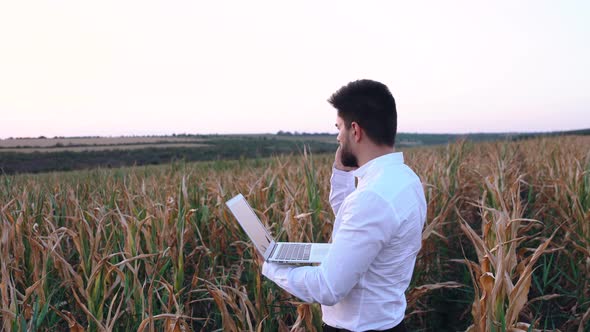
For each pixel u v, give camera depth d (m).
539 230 4.79
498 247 2.49
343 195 2.09
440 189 5.10
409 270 1.66
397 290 1.63
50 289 3.18
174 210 4.03
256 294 2.82
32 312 2.61
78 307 3.13
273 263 1.72
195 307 3.64
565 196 4.58
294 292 1.59
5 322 2.24
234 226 3.95
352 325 1.63
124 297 2.86
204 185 5.75
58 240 2.86
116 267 2.63
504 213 2.94
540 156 8.40
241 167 10.95
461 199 5.53
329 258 1.52
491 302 2.26
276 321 3.11
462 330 3.79
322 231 3.83
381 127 1.60
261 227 1.90
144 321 2.12
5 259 2.84
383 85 1.63
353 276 1.48
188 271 3.95
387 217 1.48
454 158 6.41
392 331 1.64
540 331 2.35
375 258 1.57
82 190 6.55
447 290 4.14
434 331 3.87
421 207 1.66
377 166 1.59
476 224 5.78
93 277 2.56
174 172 8.62
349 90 1.64
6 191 5.93
